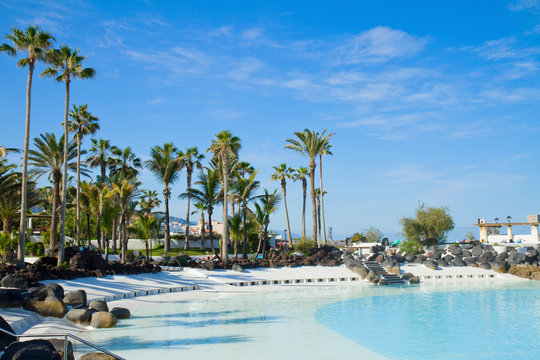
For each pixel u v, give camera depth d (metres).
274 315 18.09
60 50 30.38
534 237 53.91
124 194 32.56
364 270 34.78
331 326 15.89
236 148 38.72
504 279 36.94
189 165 57.97
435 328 15.86
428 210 57.16
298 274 33.84
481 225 56.38
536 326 16.36
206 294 25.47
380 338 14.06
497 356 12.09
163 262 34.72
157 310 19.28
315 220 45.56
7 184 40.38
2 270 20.77
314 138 45.75
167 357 11.00
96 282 23.22
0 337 9.89
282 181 55.53
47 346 9.24
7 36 26.52
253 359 11.05
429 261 39.00
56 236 37.69
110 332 14.06
